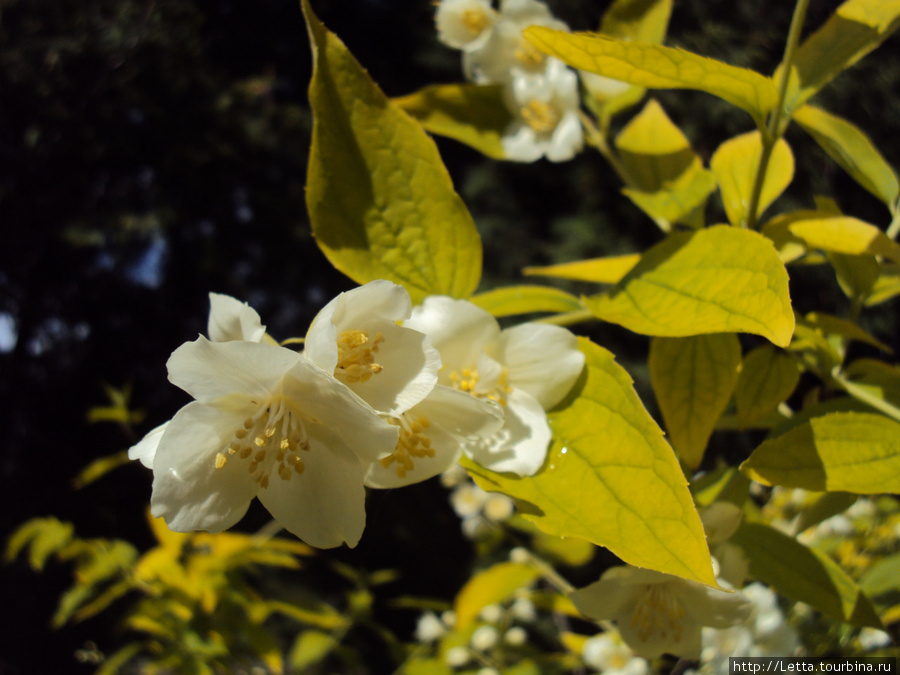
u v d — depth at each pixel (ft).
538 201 3.14
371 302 0.30
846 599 0.41
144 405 3.34
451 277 0.37
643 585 0.41
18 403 3.25
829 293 2.07
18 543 0.97
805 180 2.27
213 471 0.30
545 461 0.31
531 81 0.50
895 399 0.41
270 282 3.41
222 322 0.32
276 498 0.31
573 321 0.36
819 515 0.42
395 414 0.30
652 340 0.41
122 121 3.17
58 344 3.38
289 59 3.69
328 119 0.37
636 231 2.86
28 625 2.57
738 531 0.43
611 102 0.51
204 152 3.13
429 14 3.34
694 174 0.46
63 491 2.93
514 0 0.50
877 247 0.39
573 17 2.62
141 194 3.27
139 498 2.81
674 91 2.44
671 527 0.27
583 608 0.41
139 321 3.42
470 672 0.96
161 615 0.81
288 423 0.31
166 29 3.20
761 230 0.43
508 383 0.33
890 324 2.06
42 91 3.08
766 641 0.61
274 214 3.29
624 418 0.30
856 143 0.45
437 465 0.32
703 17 2.50
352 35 3.54
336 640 1.08
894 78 2.39
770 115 0.38
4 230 3.21
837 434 0.34
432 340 0.33
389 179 0.37
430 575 2.78
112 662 0.92
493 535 1.10
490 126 0.52
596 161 2.92
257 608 0.85
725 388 0.40
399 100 0.52
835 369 0.43
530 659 0.93
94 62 3.12
